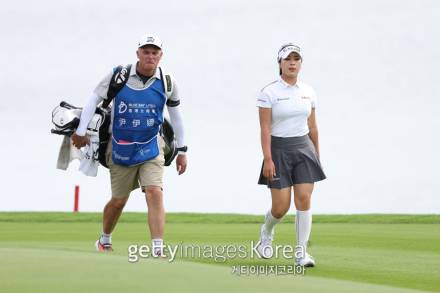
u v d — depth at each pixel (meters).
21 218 74.94
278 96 34.69
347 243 46.97
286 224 66.00
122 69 34.31
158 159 35.12
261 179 35.84
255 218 76.69
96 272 22.62
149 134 34.72
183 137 36.28
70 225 64.62
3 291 19.98
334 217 76.62
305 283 23.23
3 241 47.19
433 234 53.94
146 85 34.41
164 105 34.81
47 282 21.06
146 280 21.89
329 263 36.34
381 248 43.81
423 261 37.28
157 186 34.97
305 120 35.28
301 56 34.81
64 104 35.59
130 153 34.66
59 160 36.19
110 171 35.75
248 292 21.16
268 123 34.94
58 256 25.09
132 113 34.38
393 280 31.25
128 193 36.22
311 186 35.25
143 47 33.97
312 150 35.38
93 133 35.44
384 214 78.62
